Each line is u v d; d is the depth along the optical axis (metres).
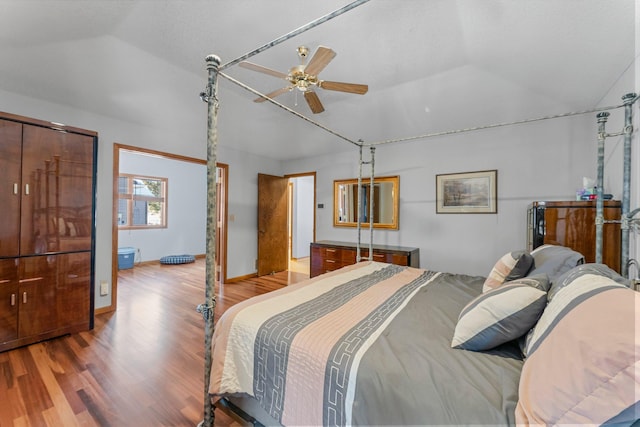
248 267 4.95
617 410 0.59
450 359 1.03
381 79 2.66
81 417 1.56
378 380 0.92
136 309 3.29
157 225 6.57
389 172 4.16
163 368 2.06
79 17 1.89
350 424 0.93
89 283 2.73
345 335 1.18
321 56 1.68
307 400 1.04
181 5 1.81
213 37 2.13
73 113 2.94
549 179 3.08
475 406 0.80
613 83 2.20
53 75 2.46
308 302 1.59
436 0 1.67
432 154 3.81
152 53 2.37
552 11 1.60
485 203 3.44
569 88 2.41
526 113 2.97
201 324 2.87
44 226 2.48
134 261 6.04
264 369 1.19
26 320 2.38
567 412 0.66
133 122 3.38
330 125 3.80
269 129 4.07
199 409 1.65
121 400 1.71
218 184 4.70
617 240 2.10
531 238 2.57
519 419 0.73
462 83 2.65
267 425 1.25
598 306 0.80
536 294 1.11
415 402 0.85
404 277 2.24
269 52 2.27
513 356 1.08
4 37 1.98
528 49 1.98
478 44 2.06
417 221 3.93
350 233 4.61
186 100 3.16
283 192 5.55
